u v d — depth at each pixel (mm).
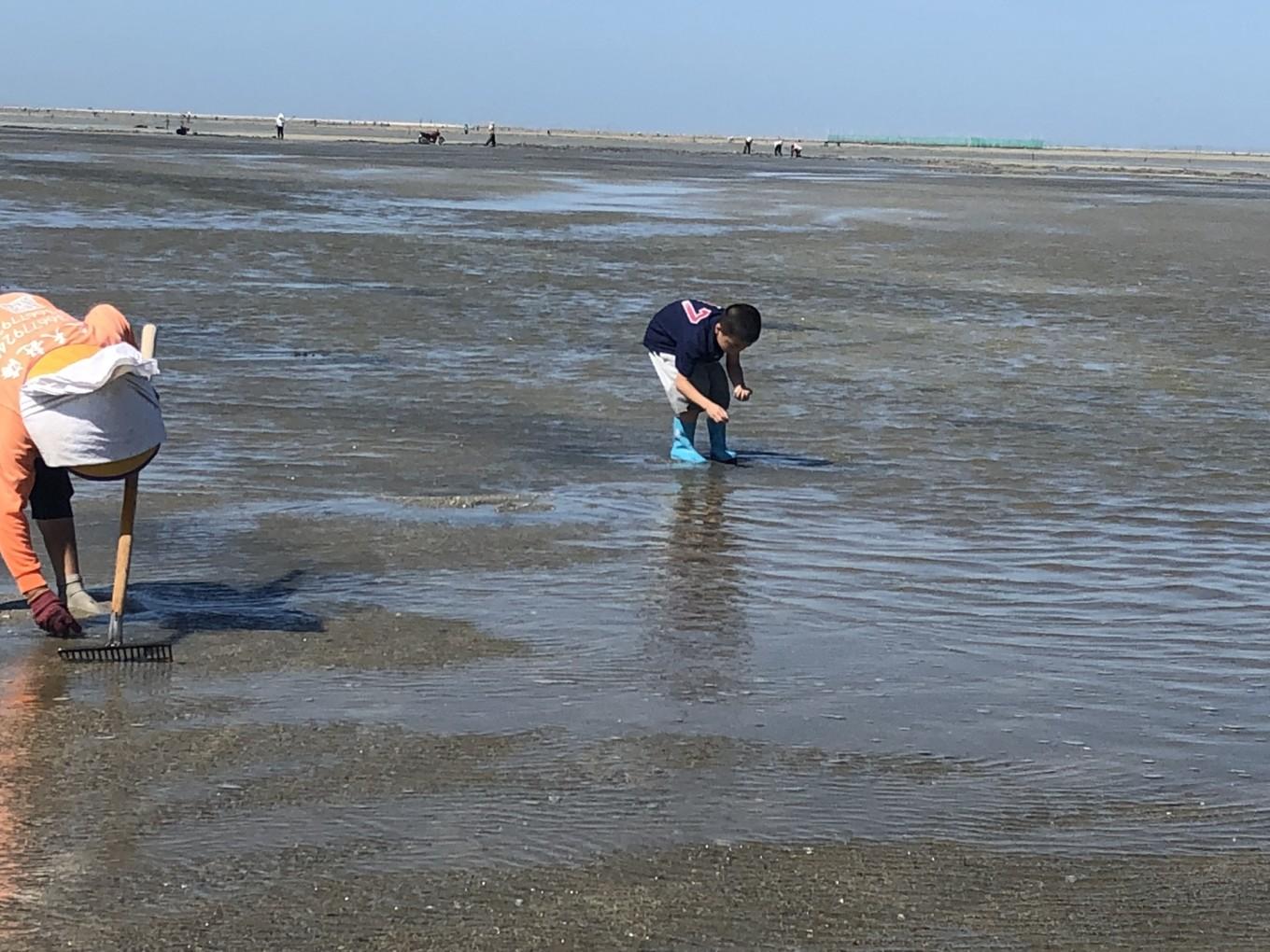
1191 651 6070
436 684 5371
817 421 11000
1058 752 4914
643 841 4145
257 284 17188
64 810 4234
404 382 11820
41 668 5418
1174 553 7609
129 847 4023
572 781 4543
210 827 4156
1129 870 4055
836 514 8211
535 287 18188
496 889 3840
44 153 44500
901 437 10492
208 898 3752
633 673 5562
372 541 7312
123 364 5523
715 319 9250
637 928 3666
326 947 3529
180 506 7832
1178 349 15242
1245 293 20484
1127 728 5164
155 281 16984
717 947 3582
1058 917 3781
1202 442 10594
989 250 25516
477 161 60719
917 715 5223
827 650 5922
